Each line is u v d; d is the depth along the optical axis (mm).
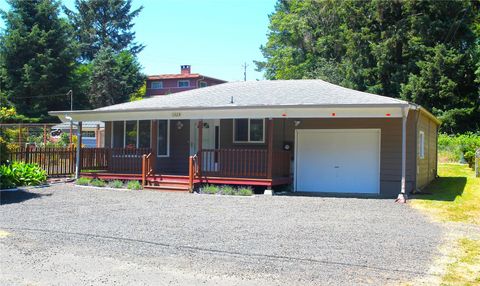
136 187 17766
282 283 6445
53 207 13141
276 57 49938
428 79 34562
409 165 16688
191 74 61125
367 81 37938
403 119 14969
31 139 32406
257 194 16734
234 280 6559
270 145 16484
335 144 17656
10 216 11547
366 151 17266
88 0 63438
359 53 38125
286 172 17984
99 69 51312
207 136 19625
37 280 6465
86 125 35125
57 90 43469
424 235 9742
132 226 10406
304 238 9305
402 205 14031
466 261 7684
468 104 35406
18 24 42281
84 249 8234
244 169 17094
